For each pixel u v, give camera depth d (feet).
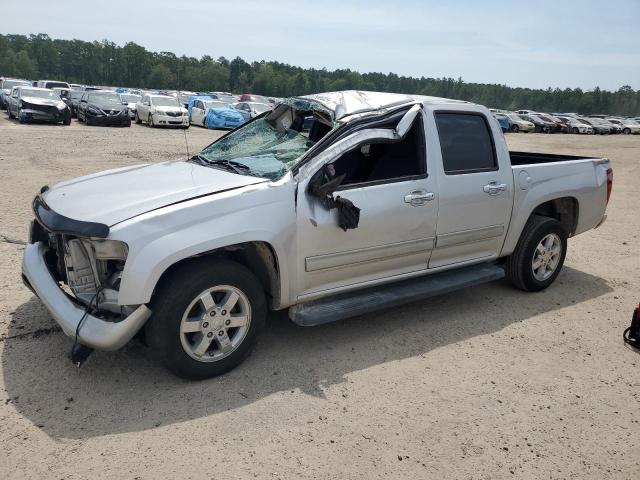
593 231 28.12
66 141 54.44
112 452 9.41
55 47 455.63
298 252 12.34
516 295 18.16
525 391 12.21
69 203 11.80
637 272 21.39
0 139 52.24
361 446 9.98
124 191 12.12
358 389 11.87
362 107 13.73
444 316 16.16
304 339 14.08
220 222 11.19
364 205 13.11
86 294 11.78
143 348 12.96
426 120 14.53
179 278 11.02
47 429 9.91
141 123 89.76
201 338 11.44
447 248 15.17
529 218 17.80
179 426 10.21
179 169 14.06
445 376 12.67
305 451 9.73
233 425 10.34
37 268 12.32
